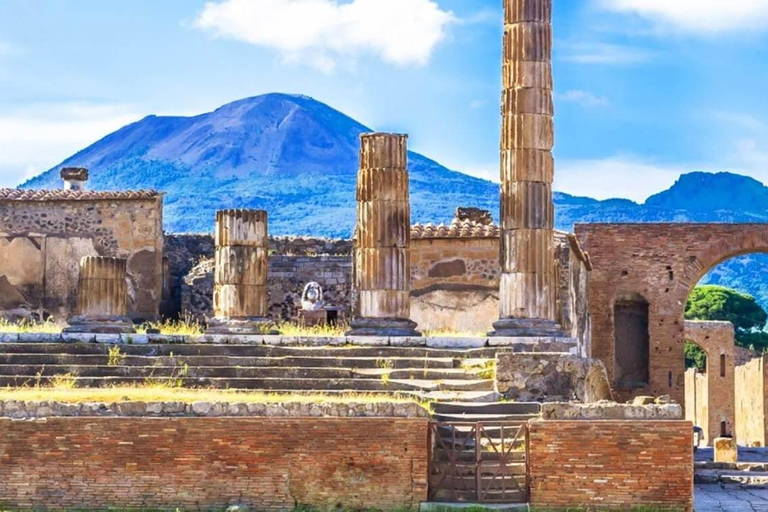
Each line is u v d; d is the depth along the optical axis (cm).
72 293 6731
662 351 8525
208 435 3988
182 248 7100
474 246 6438
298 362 4778
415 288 6444
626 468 3944
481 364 4750
